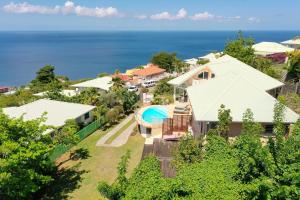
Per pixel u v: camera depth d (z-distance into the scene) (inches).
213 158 817.5
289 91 1868.8
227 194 606.9
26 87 4271.7
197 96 1305.4
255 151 625.6
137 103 2325.3
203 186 637.9
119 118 1911.9
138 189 636.7
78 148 1419.8
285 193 516.1
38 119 1011.3
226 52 2915.8
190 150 899.4
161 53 5315.0
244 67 1881.2
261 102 1186.6
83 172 1178.0
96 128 1700.3
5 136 839.1
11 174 823.1
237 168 673.6
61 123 1508.4
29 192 904.3
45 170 1051.3
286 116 1074.1
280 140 644.7
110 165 1234.0
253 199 565.6
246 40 3078.2
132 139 1519.4
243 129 999.0
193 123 1369.3
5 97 2669.8
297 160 569.0
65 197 1003.3
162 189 612.1
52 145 977.5
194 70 1990.7
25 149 843.4
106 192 657.6
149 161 770.2
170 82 1924.2
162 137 1380.4
